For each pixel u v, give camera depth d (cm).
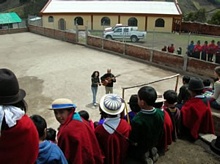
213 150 527
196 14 5375
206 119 568
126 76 1811
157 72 1917
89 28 4103
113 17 4044
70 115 369
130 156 473
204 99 578
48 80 1742
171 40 3078
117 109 412
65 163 316
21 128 233
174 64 1953
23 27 3638
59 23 4081
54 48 2681
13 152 234
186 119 565
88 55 2381
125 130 420
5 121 226
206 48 1959
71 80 1734
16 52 2544
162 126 447
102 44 2528
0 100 226
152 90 418
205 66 1767
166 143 504
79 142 351
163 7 4184
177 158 495
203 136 568
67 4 4281
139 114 429
